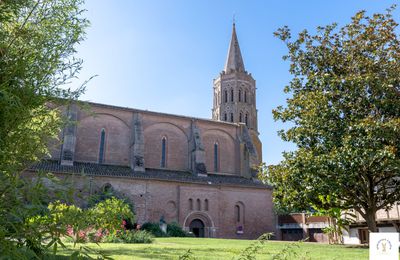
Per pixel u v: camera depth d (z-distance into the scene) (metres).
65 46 4.61
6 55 3.90
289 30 20.72
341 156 15.69
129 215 8.47
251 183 45.25
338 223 23.23
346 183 17.08
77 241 3.05
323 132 17.47
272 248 14.12
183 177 41.12
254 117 64.75
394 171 16.42
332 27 20.06
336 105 17.44
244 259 5.87
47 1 4.82
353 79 17.06
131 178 36.62
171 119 45.62
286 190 18.97
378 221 26.22
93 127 40.41
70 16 4.95
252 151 49.22
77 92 4.62
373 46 18.41
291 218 48.06
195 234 39.41
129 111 42.97
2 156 3.28
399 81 17.30
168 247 14.62
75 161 38.09
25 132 3.57
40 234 2.88
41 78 4.09
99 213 3.49
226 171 48.19
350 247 17.66
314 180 16.77
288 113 19.55
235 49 69.19
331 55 19.66
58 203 3.10
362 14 19.30
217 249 13.49
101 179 35.06
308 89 20.14
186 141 46.00
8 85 3.68
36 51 4.23
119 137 41.66
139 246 14.86
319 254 12.45
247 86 65.75
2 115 3.35
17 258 2.78
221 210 41.50
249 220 42.84
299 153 18.17
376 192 19.53
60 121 4.35
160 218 37.09
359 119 16.75
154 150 43.50
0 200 2.82
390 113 17.14
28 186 2.86
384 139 15.62
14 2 4.12
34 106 3.97
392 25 18.47
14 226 2.79
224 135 49.59
